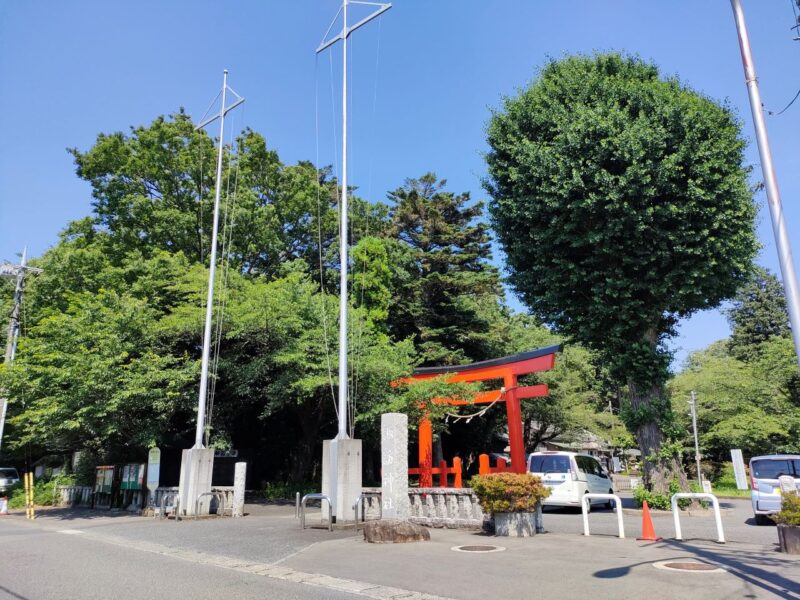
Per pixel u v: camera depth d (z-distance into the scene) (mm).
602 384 39875
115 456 23578
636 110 16297
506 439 38656
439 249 32531
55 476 28078
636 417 16672
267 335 21531
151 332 20094
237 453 27391
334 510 12844
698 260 15438
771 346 33469
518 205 17109
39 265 30656
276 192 33719
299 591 6797
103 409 17219
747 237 15523
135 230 29656
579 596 6172
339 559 8852
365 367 20188
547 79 18547
